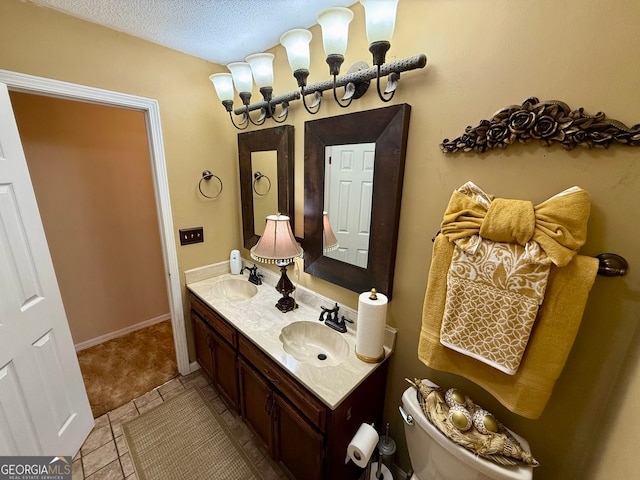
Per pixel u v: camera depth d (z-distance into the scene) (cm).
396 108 104
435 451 94
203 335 183
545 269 73
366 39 113
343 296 145
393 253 118
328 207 138
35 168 191
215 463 144
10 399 114
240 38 148
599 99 70
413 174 108
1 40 113
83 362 218
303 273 165
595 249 76
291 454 126
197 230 191
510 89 82
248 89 148
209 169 190
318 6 117
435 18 93
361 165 120
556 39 73
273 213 174
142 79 152
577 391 84
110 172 224
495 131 84
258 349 131
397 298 123
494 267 80
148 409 176
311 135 138
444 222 91
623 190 70
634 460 60
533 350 78
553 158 78
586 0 68
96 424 165
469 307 86
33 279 124
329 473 110
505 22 80
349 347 128
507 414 98
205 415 172
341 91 125
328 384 106
